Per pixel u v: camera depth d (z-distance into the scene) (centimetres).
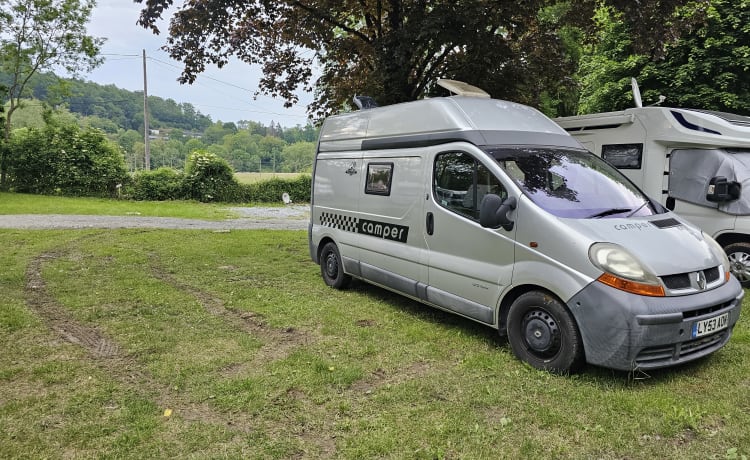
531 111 565
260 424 336
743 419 335
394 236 580
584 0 992
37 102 2430
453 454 301
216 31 959
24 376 405
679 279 380
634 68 1672
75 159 2319
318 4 1009
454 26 831
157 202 2309
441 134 521
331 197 714
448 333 512
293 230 1406
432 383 395
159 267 845
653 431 323
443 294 510
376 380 406
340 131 710
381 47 895
